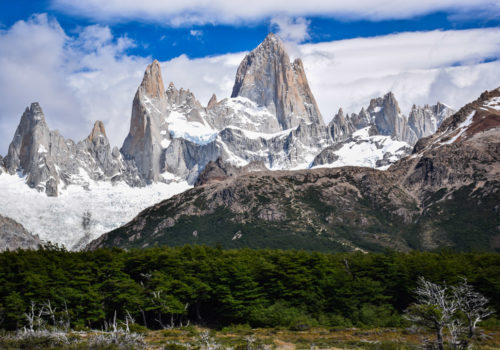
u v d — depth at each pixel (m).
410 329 104.62
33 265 141.75
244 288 140.50
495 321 113.69
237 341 98.56
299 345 93.50
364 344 93.31
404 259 156.12
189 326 130.50
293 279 140.88
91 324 135.12
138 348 87.69
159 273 144.38
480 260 155.75
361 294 138.25
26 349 88.19
